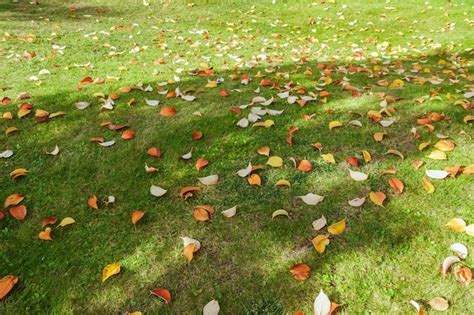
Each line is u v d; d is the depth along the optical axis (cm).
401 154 339
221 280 246
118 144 364
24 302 237
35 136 376
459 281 239
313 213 289
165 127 389
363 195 304
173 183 322
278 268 252
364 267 250
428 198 299
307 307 229
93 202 299
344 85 477
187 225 284
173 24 820
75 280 249
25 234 280
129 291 242
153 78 507
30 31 708
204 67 549
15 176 324
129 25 792
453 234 270
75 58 586
